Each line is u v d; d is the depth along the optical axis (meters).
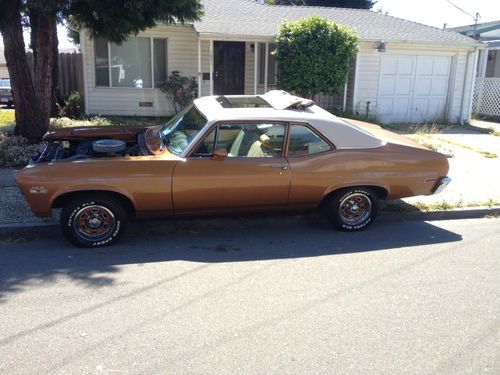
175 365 3.34
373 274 4.95
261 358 3.44
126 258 5.28
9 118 16.08
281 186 5.76
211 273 4.91
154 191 5.43
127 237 5.96
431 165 6.16
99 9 9.16
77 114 15.01
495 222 6.86
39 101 10.62
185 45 15.62
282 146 5.80
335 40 13.94
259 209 5.92
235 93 16.67
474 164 10.02
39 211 5.32
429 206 7.11
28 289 4.48
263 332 3.79
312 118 5.89
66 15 9.60
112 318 3.96
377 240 5.98
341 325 3.91
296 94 14.96
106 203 5.44
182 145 5.66
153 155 5.64
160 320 3.94
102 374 3.22
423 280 4.82
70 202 5.38
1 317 3.96
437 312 4.16
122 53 15.41
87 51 15.13
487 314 4.14
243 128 5.68
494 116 18.19
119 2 9.29
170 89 15.33
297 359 3.43
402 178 6.07
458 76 16.67
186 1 9.82
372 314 4.11
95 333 3.73
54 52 14.65
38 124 10.61
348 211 6.19
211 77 14.90
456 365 3.41
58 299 4.29
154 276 4.81
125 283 4.64
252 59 16.52
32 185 5.19
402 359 3.46
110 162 5.36
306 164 5.79
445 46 16.06
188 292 4.46
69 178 5.23
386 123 16.30
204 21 15.17
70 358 3.39
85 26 10.19
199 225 6.37
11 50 10.12
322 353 3.52
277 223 6.60
